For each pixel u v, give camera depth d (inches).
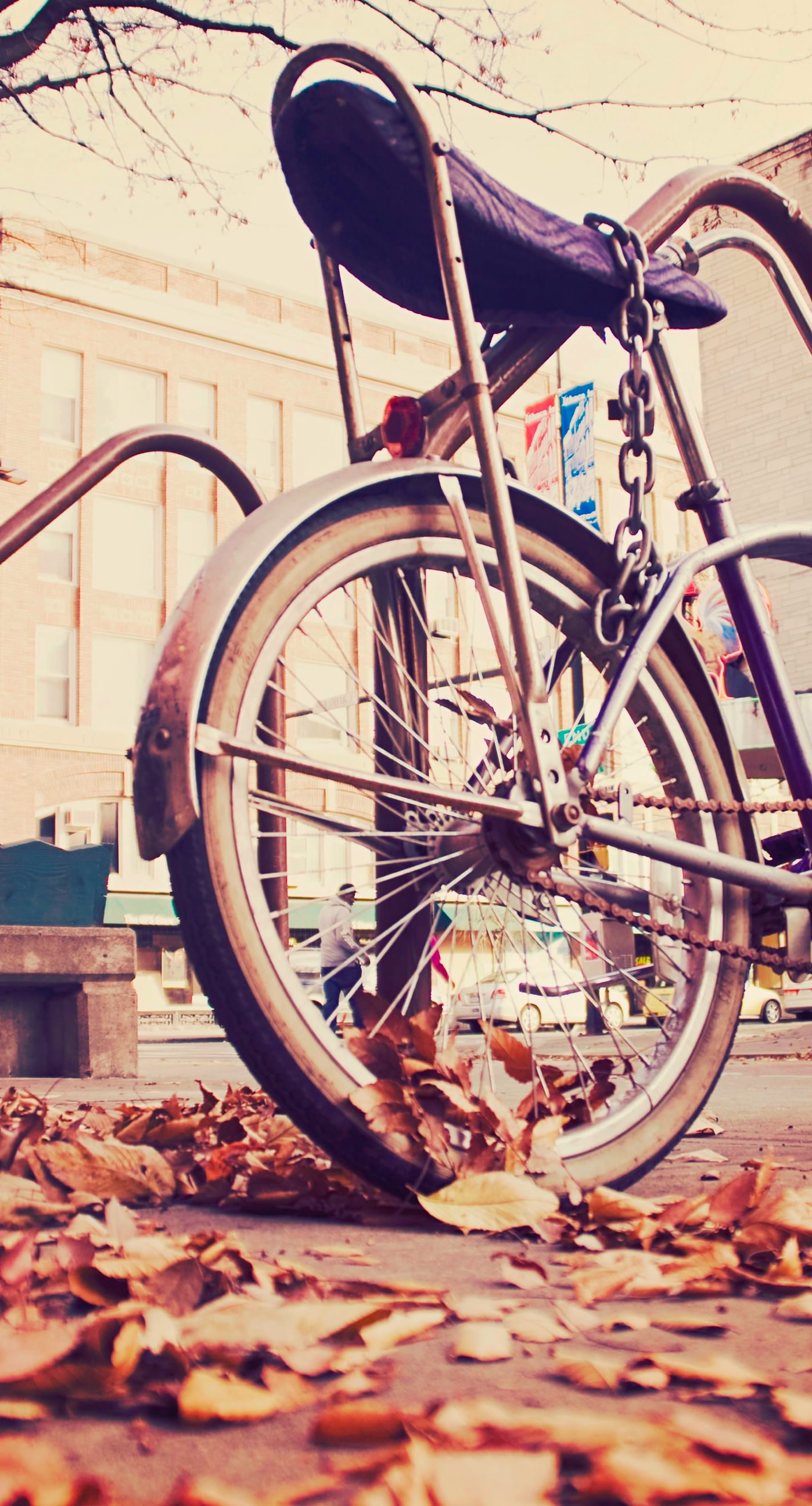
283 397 1259.8
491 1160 76.4
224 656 72.1
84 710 1125.7
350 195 83.5
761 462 518.0
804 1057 371.6
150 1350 43.4
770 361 516.1
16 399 1117.1
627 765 91.4
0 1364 41.6
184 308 1207.6
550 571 86.4
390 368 1310.3
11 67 231.5
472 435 81.9
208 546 1201.4
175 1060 499.8
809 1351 47.9
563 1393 42.5
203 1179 87.7
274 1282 55.9
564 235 84.4
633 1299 57.6
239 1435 38.4
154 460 1181.1
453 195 78.3
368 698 82.4
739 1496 32.4
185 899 71.2
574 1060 88.8
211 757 71.6
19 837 1083.9
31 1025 279.0
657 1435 36.7
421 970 86.5
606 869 89.0
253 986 71.3
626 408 88.0
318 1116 72.9
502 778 88.2
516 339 91.8
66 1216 72.6
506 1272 59.6
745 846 92.0
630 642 87.4
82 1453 36.7
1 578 1096.8
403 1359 46.7
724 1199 69.2
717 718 91.5
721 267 534.3
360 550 78.0
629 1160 83.2
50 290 1127.0
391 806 87.6
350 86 75.6
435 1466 33.3
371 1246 68.4
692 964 89.4
